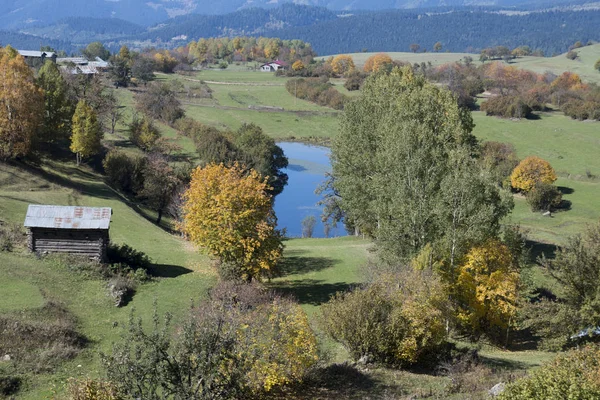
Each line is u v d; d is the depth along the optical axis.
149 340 22.08
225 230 45.91
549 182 105.81
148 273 46.97
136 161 89.00
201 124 134.88
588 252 38.25
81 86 121.44
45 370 29.72
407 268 41.69
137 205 81.38
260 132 117.25
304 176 123.50
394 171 52.41
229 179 47.47
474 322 43.22
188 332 22.55
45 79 87.06
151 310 39.94
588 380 22.34
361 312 34.12
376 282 39.00
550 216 99.38
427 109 60.59
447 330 42.09
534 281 52.53
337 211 83.94
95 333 35.88
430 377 32.41
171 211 76.44
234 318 27.09
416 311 34.66
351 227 84.44
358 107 67.19
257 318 28.78
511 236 46.69
